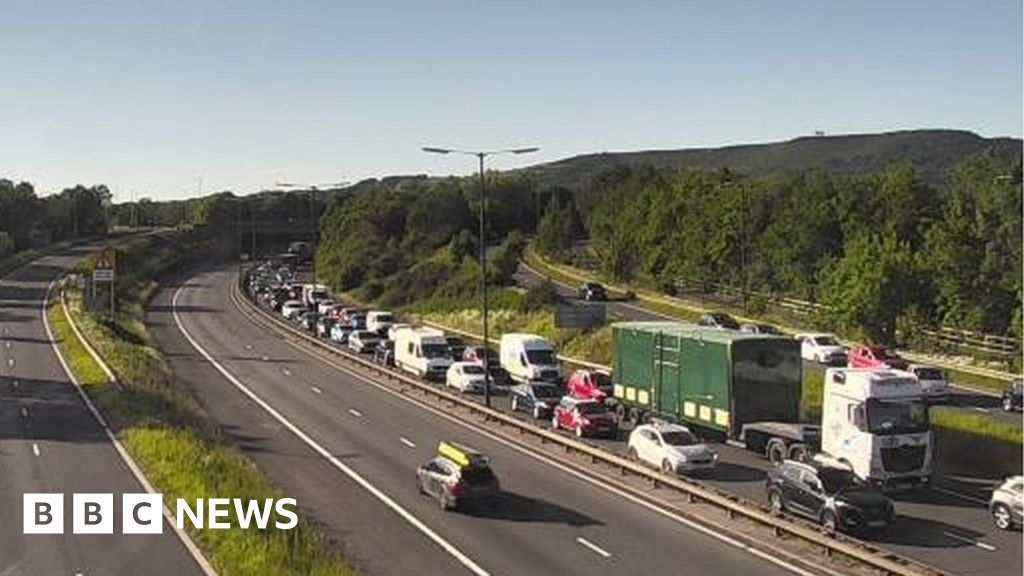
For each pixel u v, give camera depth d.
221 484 40.50
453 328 104.00
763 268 101.25
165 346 97.06
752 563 32.00
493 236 177.00
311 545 32.91
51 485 41.69
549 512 38.44
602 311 86.88
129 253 181.25
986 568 31.25
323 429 56.03
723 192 107.88
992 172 86.25
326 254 167.25
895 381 41.19
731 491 40.97
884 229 88.38
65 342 91.69
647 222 118.69
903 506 39.06
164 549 33.22
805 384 61.56
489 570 31.53
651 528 36.16
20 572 31.12
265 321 118.75
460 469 38.69
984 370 69.62
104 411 59.12
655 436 44.84
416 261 144.38
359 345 89.88
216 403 65.12
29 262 171.88
